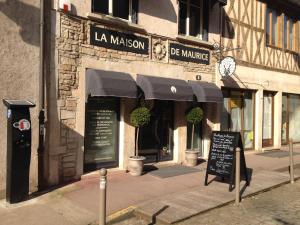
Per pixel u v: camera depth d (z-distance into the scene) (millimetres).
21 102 6105
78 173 7559
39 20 6797
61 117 7242
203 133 10633
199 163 9820
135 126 8422
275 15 13680
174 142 9766
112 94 7500
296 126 15008
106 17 7879
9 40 6391
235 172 7047
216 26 10797
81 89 7562
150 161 9320
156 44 9023
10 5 6379
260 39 12633
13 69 6461
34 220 5355
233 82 11406
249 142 12547
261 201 6684
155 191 6953
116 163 8523
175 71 9500
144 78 8375
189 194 6781
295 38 14734
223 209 6172
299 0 13977
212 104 10734
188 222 5523
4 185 6406
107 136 8383
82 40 7570
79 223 5301
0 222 5262
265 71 12828
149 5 8867
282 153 12305
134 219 5652
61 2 7137
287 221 5629
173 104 9789
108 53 8031
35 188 6812
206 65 10414
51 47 7059
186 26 10055
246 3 12031
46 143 7016
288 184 7992
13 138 5973
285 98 14383
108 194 6648
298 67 14766
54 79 7117
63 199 6289
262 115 12867
